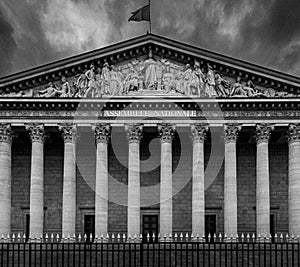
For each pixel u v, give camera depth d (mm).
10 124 70312
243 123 70500
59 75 71250
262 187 70312
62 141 77562
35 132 70312
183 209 76000
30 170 76625
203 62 71688
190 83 70812
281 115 70812
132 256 52062
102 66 71625
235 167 70375
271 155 77250
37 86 71188
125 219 76125
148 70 71312
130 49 71375
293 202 69875
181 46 71250
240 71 71250
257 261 50125
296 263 48781
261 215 69938
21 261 49750
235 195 69938
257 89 71375
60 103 70188
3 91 70750
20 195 76312
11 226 75438
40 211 69812
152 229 75875
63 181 74250
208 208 75875
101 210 69875
